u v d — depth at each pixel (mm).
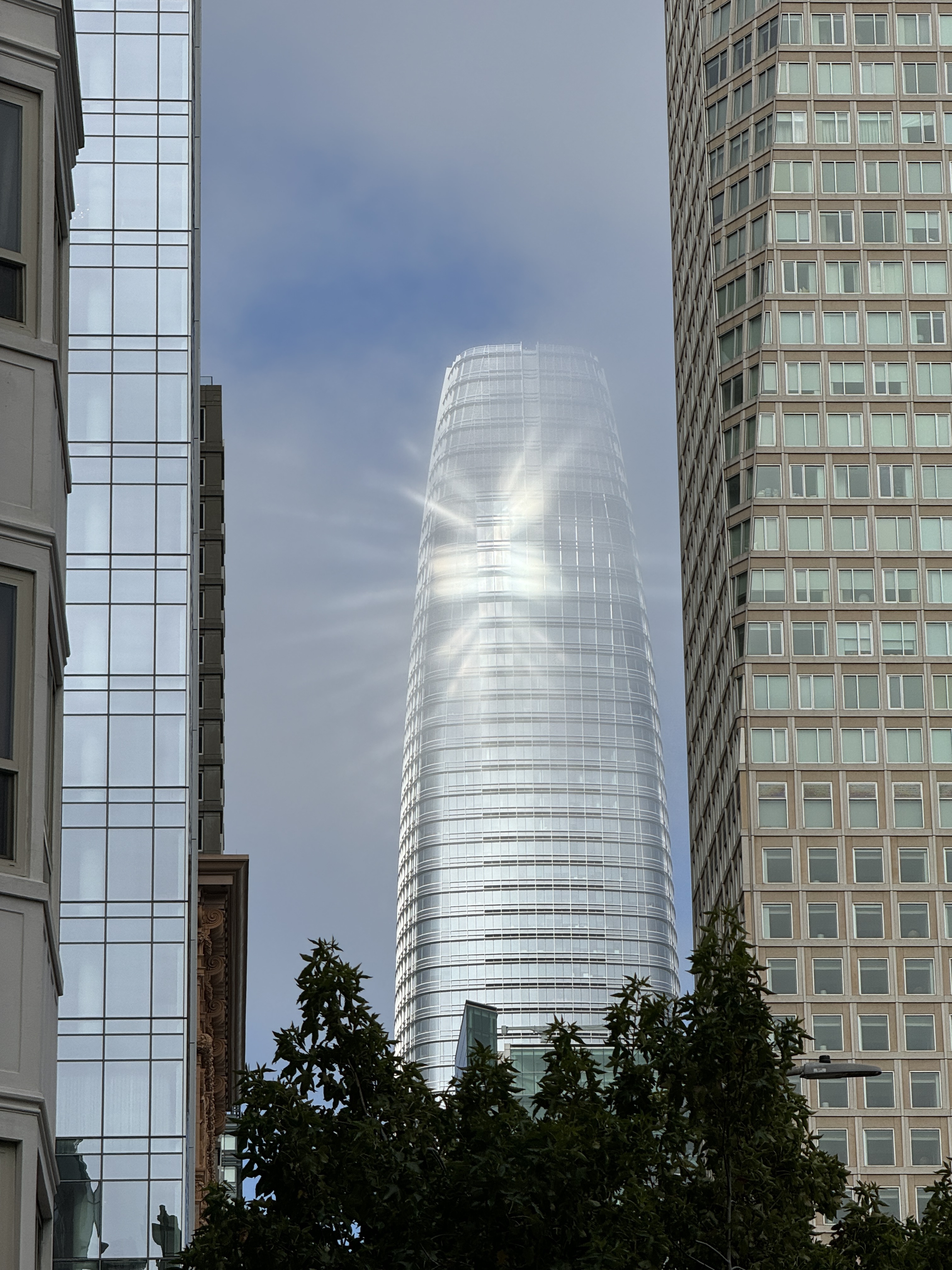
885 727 143250
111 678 83750
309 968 33438
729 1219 33031
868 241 152125
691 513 170500
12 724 25312
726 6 159750
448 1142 32469
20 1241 23812
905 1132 134750
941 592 145750
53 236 27453
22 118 27453
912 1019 137250
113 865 81375
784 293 151250
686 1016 34094
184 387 87812
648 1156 33594
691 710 170750
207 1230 31000
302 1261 30172
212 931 102250
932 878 140250
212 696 122375
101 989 79812
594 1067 34594
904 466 148250
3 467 26172
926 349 150125
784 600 145625
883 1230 39344
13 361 26594
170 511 86125
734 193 155375
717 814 153500
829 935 139250
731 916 34781
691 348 170375
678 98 179375
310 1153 30859
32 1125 24266
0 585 25688
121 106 90812
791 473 148125
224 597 126312
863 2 155625
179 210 89938
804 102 154125
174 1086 78750
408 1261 30000
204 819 119500
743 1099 33375
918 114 153875
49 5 27969
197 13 99000
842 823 141375
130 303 88562
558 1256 30156
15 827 25062
